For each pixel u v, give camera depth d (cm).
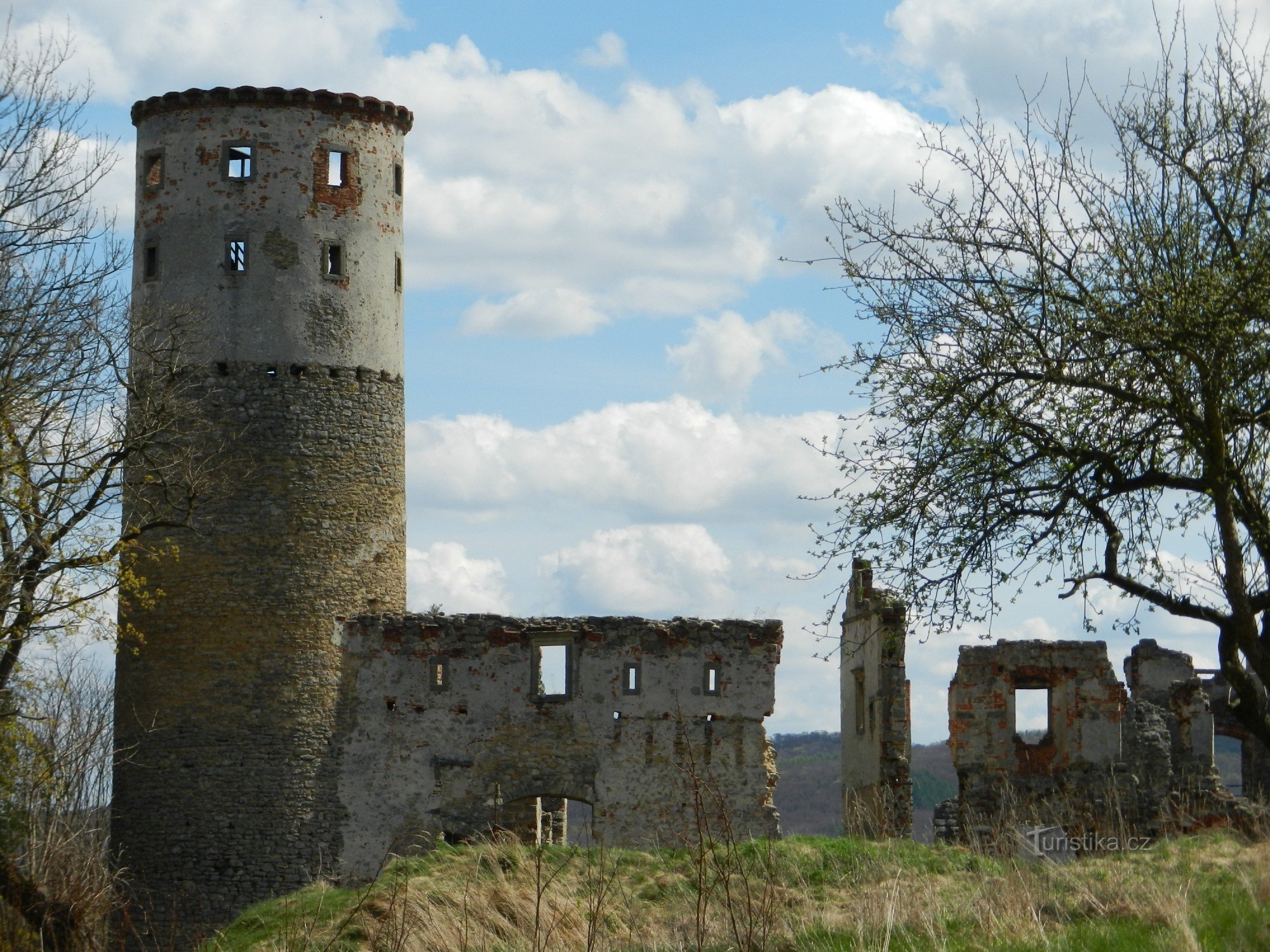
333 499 4803
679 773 4766
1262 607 2456
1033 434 2480
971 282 2516
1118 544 2505
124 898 4534
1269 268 2391
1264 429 2456
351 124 4947
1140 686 4788
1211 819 4372
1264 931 2031
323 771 4681
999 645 4522
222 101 4834
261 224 4816
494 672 4791
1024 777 4475
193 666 4672
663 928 2628
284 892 4597
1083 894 2345
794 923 2438
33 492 3572
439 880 3212
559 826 5244
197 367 4750
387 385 4956
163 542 4712
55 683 3822
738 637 4850
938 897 2483
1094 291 2495
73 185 3622
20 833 3472
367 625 4775
